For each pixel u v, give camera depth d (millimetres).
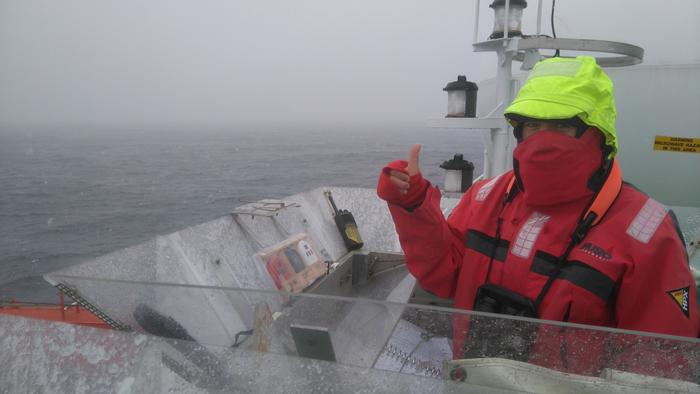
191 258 2244
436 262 1729
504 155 3340
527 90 1506
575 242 1448
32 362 1193
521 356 996
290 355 1074
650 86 3926
